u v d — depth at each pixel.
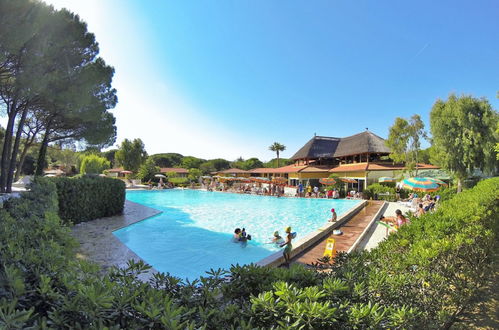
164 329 1.55
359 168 35.47
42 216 4.98
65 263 2.33
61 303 1.63
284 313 1.96
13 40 10.09
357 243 10.93
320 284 2.97
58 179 12.77
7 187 15.90
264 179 38.38
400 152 29.88
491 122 20.20
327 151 46.97
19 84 12.09
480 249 4.98
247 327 1.68
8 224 3.40
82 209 14.18
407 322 2.21
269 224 18.06
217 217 20.34
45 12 11.73
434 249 3.76
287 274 3.05
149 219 17.12
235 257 10.59
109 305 1.57
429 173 30.56
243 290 2.79
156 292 1.99
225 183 46.34
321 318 1.88
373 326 2.01
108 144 20.34
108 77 17.56
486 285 5.35
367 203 24.91
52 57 13.02
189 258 10.34
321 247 10.46
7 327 1.26
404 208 21.36
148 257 10.38
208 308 2.08
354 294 2.53
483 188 11.35
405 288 2.99
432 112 23.17
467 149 20.66
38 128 20.09
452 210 6.39
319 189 36.16
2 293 1.57
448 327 3.77
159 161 90.06
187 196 36.03
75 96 13.70
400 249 4.20
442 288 3.59
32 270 1.98
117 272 2.62
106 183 16.42
